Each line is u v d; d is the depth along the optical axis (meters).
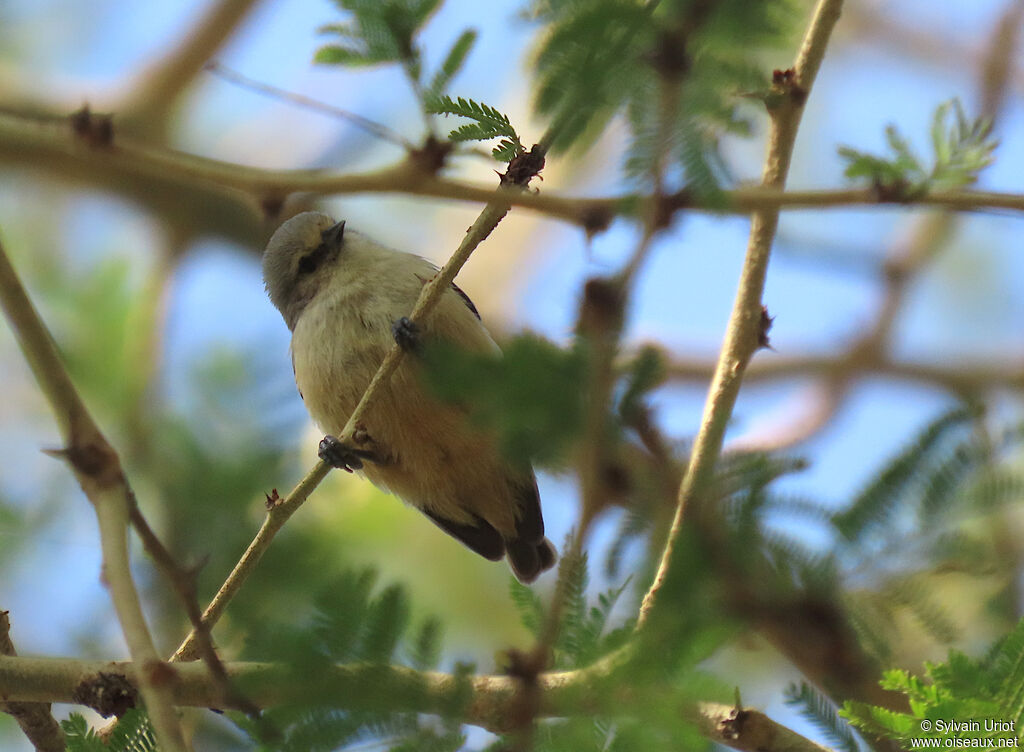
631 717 4.68
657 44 5.16
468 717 4.94
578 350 4.37
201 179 6.88
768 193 6.57
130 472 8.33
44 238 15.98
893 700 5.00
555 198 6.78
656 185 5.16
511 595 6.39
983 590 6.00
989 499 4.68
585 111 5.49
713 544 4.30
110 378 10.51
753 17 5.18
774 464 4.50
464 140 7.12
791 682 5.87
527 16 5.42
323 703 4.68
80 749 6.76
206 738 7.13
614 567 4.56
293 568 6.00
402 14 6.58
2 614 8.09
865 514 4.61
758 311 7.62
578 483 4.52
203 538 7.13
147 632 5.52
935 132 6.84
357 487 14.39
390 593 4.82
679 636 4.37
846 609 4.54
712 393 7.48
